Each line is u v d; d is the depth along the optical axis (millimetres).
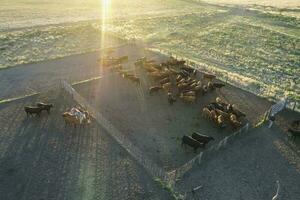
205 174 20641
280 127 26844
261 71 42000
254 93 33219
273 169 21672
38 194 18250
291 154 23359
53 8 80188
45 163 20672
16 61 39344
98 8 84438
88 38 51938
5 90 31062
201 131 25781
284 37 59406
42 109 25750
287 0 113750
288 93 34938
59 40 49969
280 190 19828
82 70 37281
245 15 81188
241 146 23875
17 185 18797
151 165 20703
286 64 45219
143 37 54906
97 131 24484
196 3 102375
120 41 50688
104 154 21906
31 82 33250
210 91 32938
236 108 29031
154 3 99250
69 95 30062
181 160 22109
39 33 52969
